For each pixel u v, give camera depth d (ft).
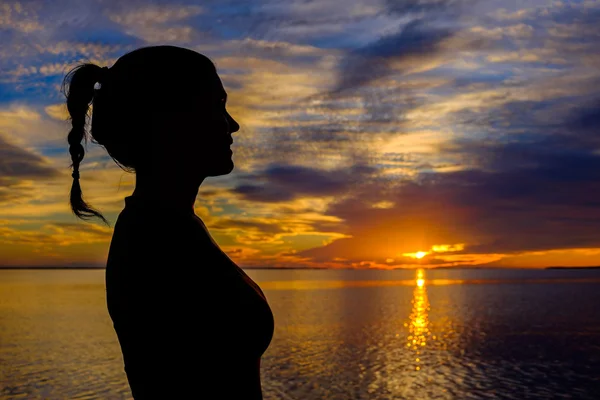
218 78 4.16
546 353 137.80
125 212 3.95
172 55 3.92
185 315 3.51
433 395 96.53
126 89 3.86
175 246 3.65
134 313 3.59
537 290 471.62
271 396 94.27
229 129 4.22
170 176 3.86
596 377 110.52
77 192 4.07
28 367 107.34
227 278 3.69
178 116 3.86
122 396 86.58
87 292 369.50
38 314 207.82
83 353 122.11
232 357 3.56
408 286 554.46
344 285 589.32
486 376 111.75
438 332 175.01
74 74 4.04
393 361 125.39
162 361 3.49
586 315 234.17
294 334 167.73
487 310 259.19
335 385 102.32
